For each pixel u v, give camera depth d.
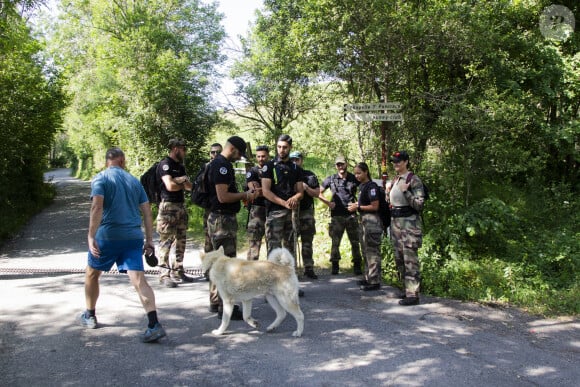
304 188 6.54
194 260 8.06
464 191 8.20
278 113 15.62
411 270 5.53
